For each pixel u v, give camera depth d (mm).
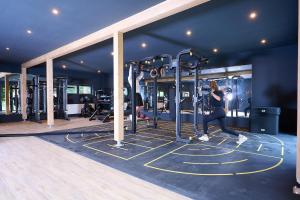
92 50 6660
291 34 5012
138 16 3766
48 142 4668
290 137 5121
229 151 3811
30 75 9672
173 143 4473
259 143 4445
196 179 2559
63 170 2936
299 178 2176
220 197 2102
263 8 3555
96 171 2889
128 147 4148
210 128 6457
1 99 9781
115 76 4348
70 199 2135
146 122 7867
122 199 2125
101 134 5629
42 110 9922
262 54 6531
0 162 3287
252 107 6211
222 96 4535
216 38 5312
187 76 8125
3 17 3932
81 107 11641
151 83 10273
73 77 11273
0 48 6316
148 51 6793
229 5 3453
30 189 2363
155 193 2240
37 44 5852
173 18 3984
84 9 3598
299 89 2182
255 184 2400
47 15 3850
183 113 8312
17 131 6188
